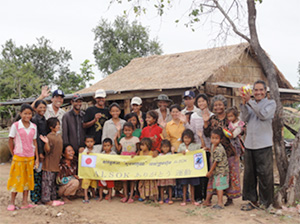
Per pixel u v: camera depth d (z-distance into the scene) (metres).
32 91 37.16
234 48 13.04
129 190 7.16
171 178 6.47
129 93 13.38
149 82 13.62
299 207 5.89
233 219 5.43
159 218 5.58
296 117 12.79
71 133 6.87
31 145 6.01
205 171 6.25
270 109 5.73
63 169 6.61
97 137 7.12
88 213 5.88
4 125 35.00
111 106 6.98
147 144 6.66
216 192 6.36
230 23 7.41
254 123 5.90
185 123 6.71
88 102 15.66
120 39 38.34
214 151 6.05
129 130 6.79
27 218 5.49
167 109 7.20
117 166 6.78
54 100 6.82
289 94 12.69
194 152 6.43
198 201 6.56
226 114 6.06
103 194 7.34
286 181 6.36
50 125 6.36
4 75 36.47
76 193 7.01
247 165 6.03
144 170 6.66
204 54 14.12
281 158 6.74
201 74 11.84
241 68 13.46
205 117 6.33
